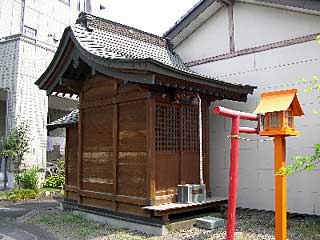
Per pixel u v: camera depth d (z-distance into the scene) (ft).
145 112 20.34
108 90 22.95
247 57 27.32
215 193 28.40
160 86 20.24
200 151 22.08
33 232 20.84
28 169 40.98
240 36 27.99
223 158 28.19
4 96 45.98
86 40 21.93
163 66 17.58
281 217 13.05
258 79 26.48
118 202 21.68
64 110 60.03
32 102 42.60
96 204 23.62
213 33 29.96
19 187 38.37
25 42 42.24
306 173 23.29
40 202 33.19
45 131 44.14
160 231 18.94
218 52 29.40
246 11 27.81
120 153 21.81
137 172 20.53
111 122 22.68
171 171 21.08
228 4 28.68
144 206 19.75
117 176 21.79
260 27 26.81
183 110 22.34
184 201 20.74
